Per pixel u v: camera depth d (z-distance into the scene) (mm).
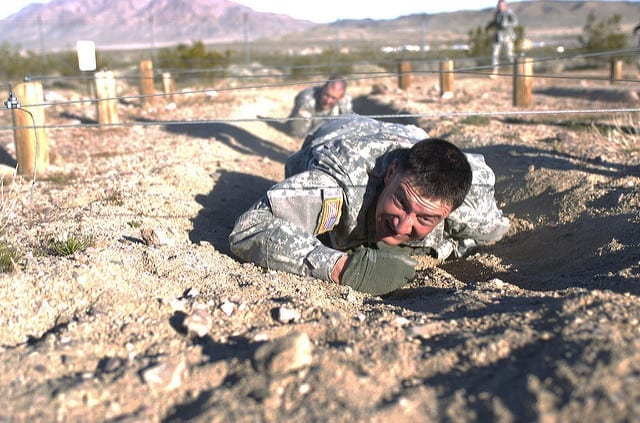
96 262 3375
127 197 5484
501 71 21188
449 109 11359
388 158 3910
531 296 3119
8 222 4684
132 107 12609
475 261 4254
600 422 1879
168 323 2852
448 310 3062
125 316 2904
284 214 3902
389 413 2064
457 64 22938
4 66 21000
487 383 2186
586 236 4285
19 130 6688
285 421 2062
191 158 7504
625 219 4238
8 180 6375
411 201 3496
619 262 3723
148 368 2371
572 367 2125
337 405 2119
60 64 21734
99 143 8648
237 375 2354
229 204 5949
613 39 24938
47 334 2785
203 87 17703
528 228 4828
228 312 2971
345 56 26172
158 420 2164
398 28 79625
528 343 2432
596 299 2719
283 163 8102
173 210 5289
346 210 3906
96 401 2242
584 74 20797
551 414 1939
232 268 3838
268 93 15516
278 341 2373
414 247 4195
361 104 13305
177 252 3904
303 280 3693
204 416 2107
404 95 13703
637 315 2510
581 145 6977
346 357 2412
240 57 27047
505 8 21000
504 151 6742
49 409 2195
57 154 7383
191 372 2400
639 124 8039
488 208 4145
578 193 4992
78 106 12734
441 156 3475
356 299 3408
